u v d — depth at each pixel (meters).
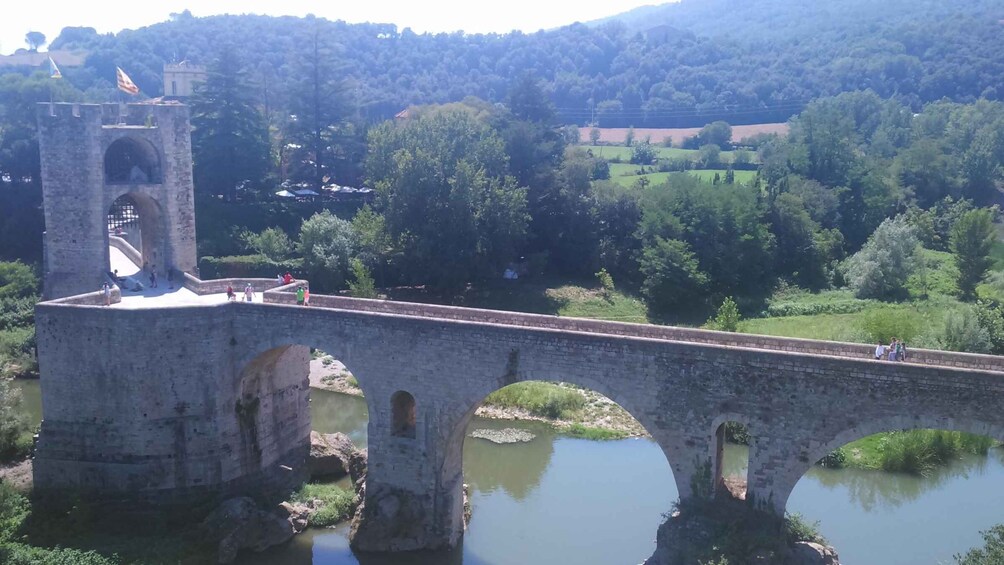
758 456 38.31
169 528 46.50
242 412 49.41
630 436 67.00
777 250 107.94
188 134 58.44
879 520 51.69
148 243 60.47
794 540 38.09
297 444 54.84
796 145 131.75
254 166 110.38
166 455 47.31
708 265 101.62
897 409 35.59
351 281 95.25
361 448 61.56
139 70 194.75
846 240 116.69
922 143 136.50
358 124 125.12
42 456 48.06
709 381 38.62
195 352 47.12
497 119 119.62
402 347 44.44
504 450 63.72
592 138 176.00
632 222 109.69
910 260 100.62
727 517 38.53
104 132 54.78
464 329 42.81
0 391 56.72
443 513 45.22
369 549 45.12
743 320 92.25
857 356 38.94
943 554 46.97
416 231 97.06
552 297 100.44
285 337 47.09
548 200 109.69
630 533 49.41
